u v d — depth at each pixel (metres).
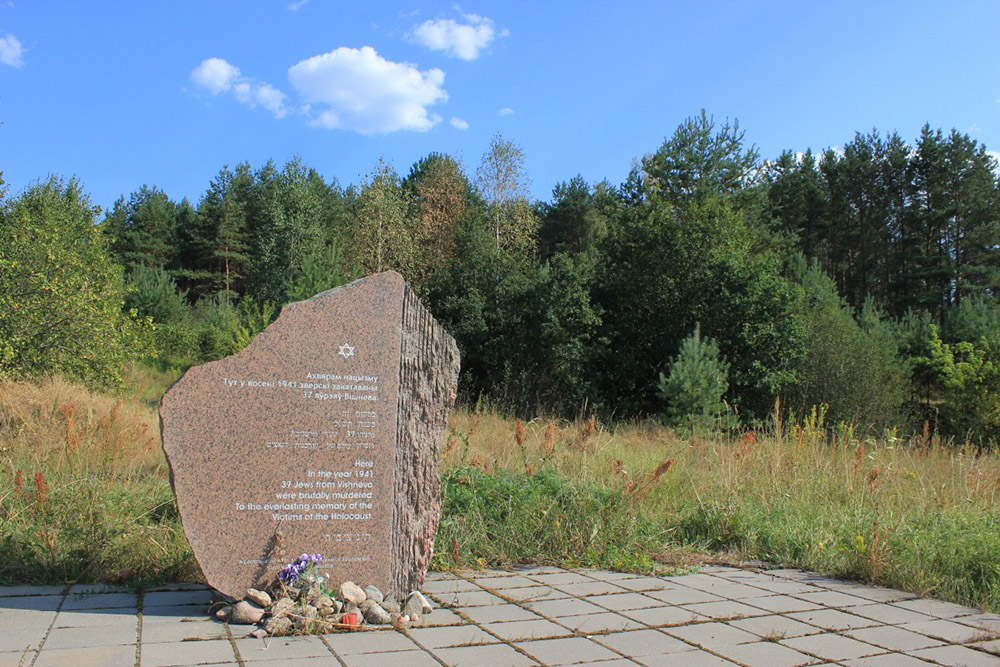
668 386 19.62
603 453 9.62
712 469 9.02
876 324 30.41
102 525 5.75
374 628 4.40
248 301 27.30
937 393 28.45
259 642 4.04
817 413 22.22
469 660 3.87
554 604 5.07
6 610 4.45
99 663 3.60
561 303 25.75
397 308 5.00
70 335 13.28
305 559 4.52
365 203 37.00
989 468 9.52
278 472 4.66
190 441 4.55
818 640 4.46
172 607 4.62
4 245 13.20
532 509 6.90
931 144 40.56
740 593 5.59
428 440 4.96
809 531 6.91
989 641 4.55
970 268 38.16
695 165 29.77
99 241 15.63
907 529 6.78
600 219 47.41
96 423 8.91
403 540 4.85
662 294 25.97
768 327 22.91
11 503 6.09
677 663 3.95
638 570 6.21
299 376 4.76
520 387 24.92
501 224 36.91
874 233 42.09
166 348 29.20
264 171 52.31
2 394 9.80
